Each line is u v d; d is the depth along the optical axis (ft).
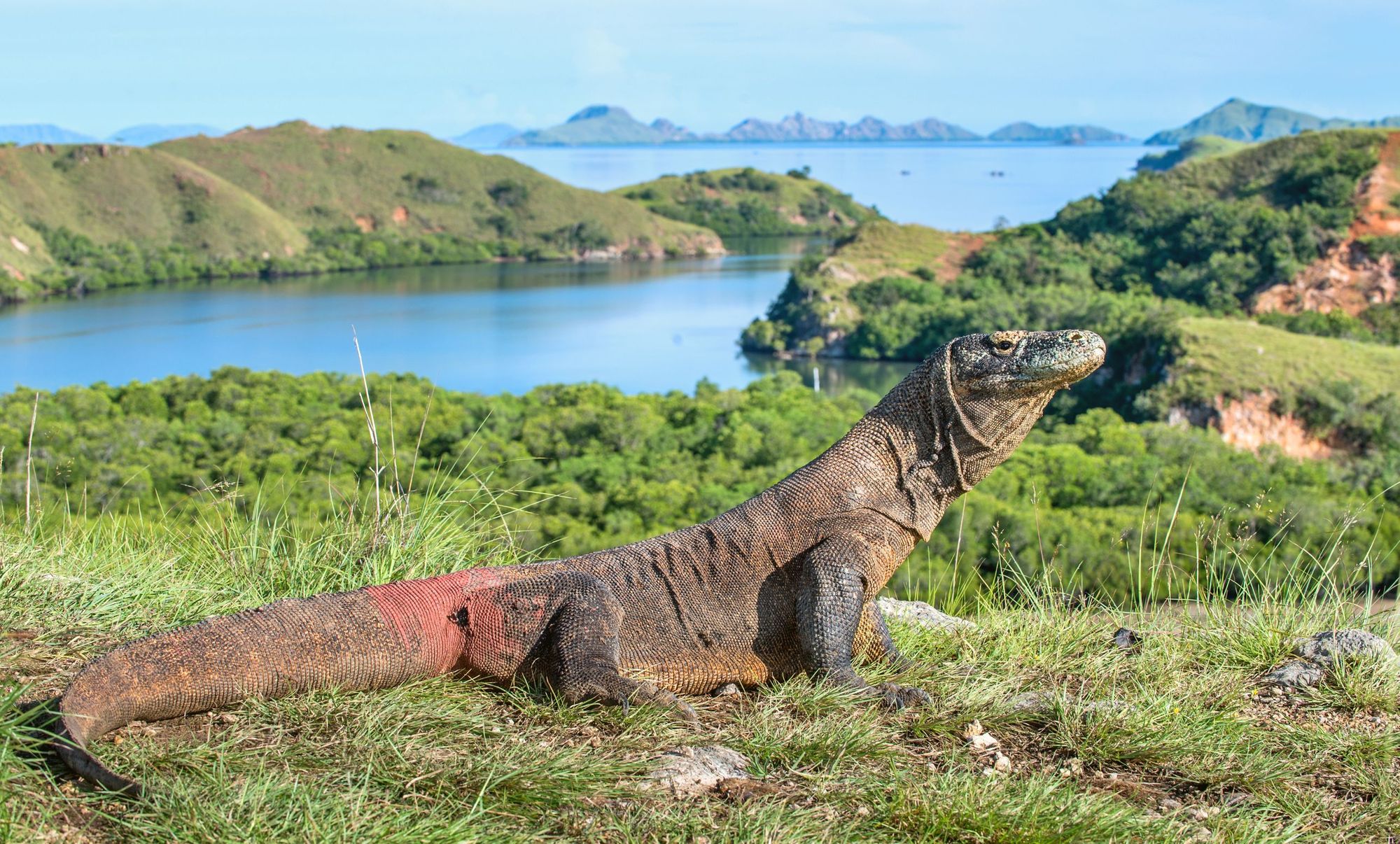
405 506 20.21
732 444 157.69
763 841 10.36
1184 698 14.71
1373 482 159.84
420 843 9.85
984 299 441.68
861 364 423.23
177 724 12.17
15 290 561.02
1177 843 10.82
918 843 10.75
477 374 384.47
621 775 11.51
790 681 14.62
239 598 17.90
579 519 103.60
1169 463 138.41
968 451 15.47
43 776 10.51
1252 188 542.98
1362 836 11.51
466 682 13.96
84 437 116.88
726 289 638.53
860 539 14.99
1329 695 15.20
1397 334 418.51
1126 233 546.26
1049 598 19.52
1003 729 13.73
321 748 11.72
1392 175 506.89
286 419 139.95
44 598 15.90
